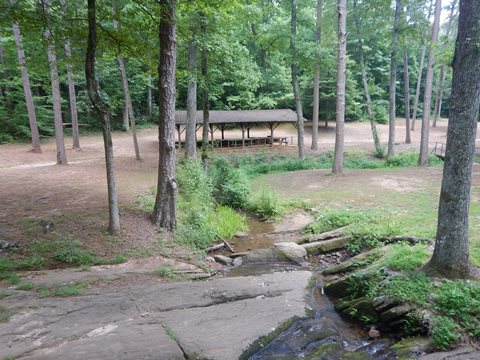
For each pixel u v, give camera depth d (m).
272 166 21.39
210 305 5.64
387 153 23.58
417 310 4.64
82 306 5.29
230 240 9.86
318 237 9.13
